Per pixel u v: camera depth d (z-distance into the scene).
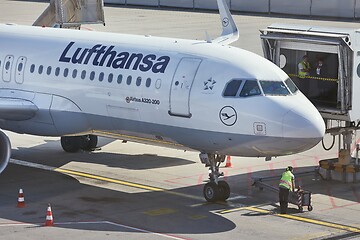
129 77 88.00
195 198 86.75
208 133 81.56
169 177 95.81
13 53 101.38
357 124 95.00
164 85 84.56
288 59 98.12
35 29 104.44
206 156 84.56
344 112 90.00
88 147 109.38
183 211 81.81
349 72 89.38
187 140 84.19
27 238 72.56
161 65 86.12
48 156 106.50
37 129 97.81
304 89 97.81
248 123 79.00
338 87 90.25
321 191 90.06
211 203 84.81
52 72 96.00
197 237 73.06
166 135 85.81
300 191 81.81
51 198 86.62
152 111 85.62
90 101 91.81
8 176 96.19
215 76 81.94
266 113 78.38
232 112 79.75
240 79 80.69
